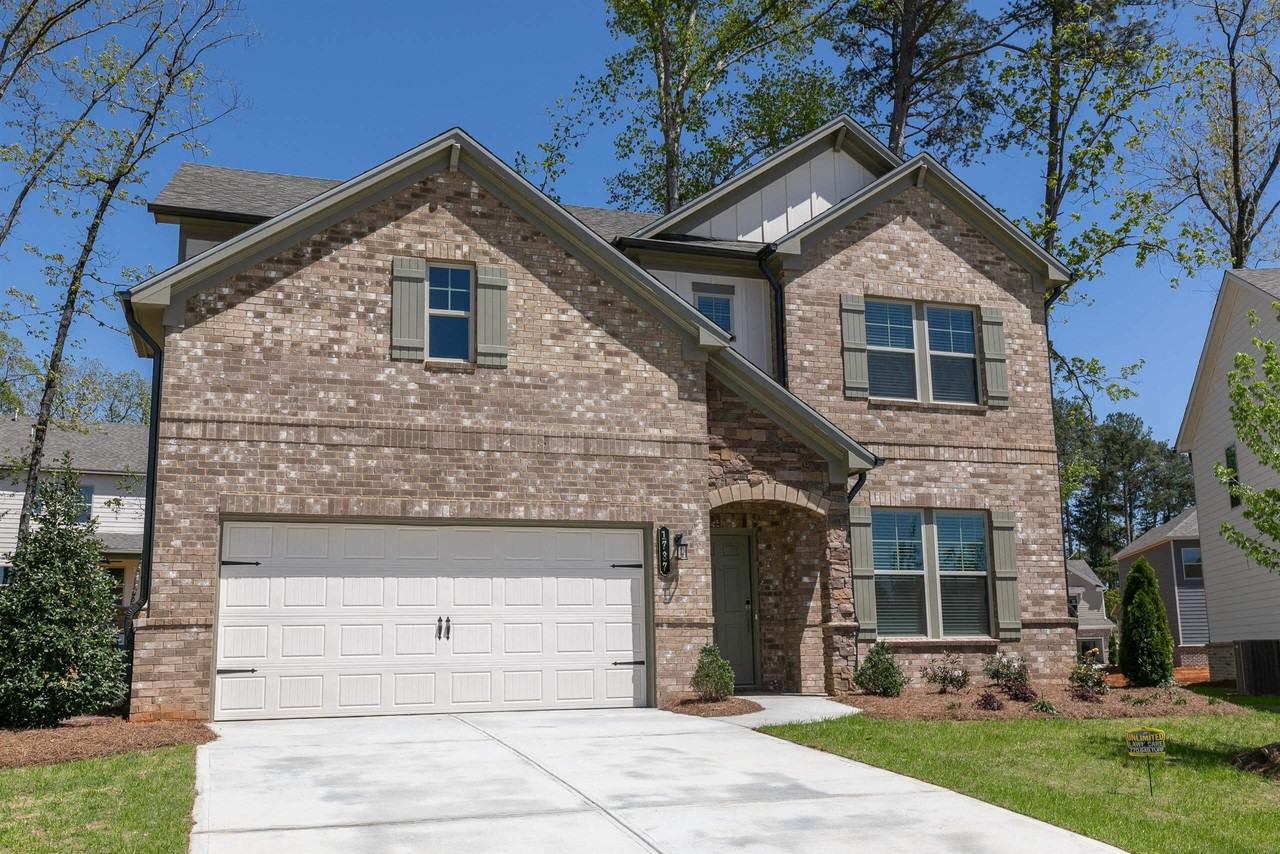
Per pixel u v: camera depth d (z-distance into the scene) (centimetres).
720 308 1894
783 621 1744
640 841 781
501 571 1491
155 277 1362
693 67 3045
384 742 1177
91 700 1274
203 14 2189
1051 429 1952
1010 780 1009
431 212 1525
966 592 1855
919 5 3033
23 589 1263
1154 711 1490
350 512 1416
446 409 1482
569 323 1561
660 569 1544
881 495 1820
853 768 1057
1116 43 2769
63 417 2334
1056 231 2677
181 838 759
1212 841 820
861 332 1861
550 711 1463
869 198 1912
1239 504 2548
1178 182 2945
